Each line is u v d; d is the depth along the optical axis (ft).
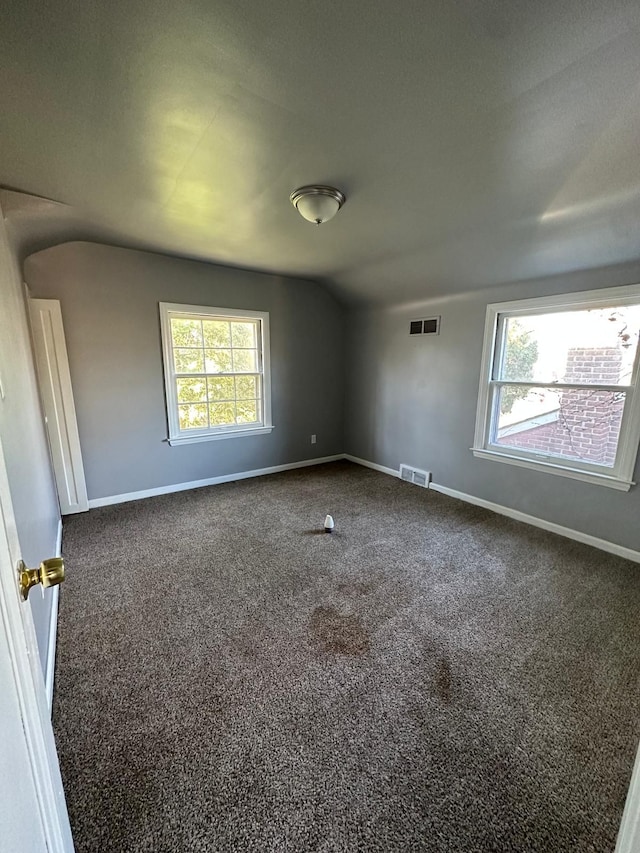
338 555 8.75
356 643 6.02
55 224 8.39
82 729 4.57
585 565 8.36
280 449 15.38
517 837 3.56
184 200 7.23
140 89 4.21
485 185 6.38
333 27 3.39
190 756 4.27
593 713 4.83
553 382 9.89
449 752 4.33
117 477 11.78
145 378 11.84
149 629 6.31
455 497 12.51
